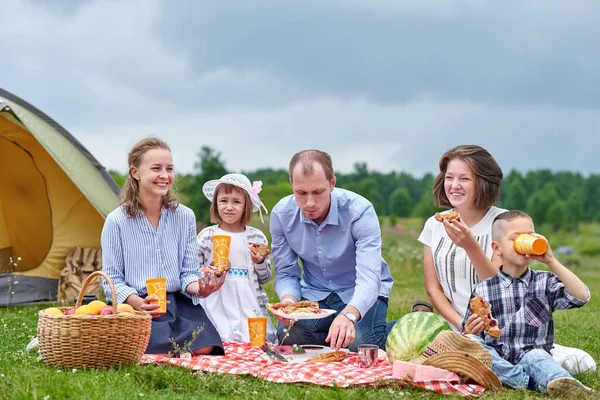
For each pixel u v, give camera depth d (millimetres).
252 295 6078
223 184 6223
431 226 5316
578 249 37094
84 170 8719
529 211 57594
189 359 4652
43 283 8922
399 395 3875
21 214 9219
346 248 5406
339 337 4672
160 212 5508
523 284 4527
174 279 5441
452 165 5129
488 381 4188
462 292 5125
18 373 4090
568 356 4707
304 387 4113
